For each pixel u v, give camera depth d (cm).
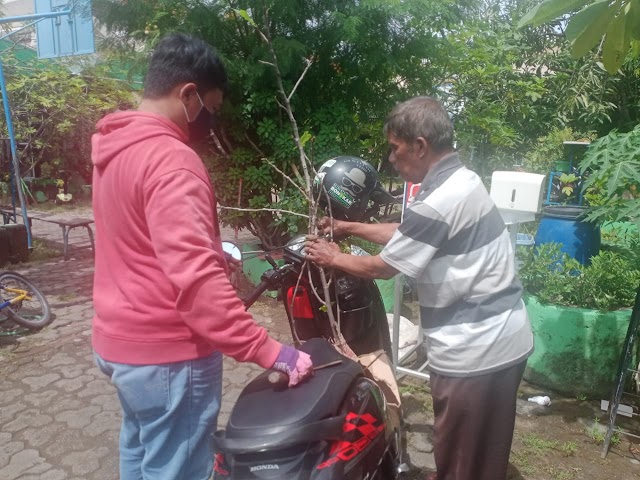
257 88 484
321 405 159
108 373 168
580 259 393
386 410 197
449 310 193
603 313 331
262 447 146
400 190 504
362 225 258
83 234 895
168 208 143
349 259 203
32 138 1139
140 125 154
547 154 721
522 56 836
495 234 190
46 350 423
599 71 802
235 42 495
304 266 228
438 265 188
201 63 160
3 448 295
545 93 817
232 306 145
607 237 455
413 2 437
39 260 712
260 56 456
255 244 576
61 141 1205
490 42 680
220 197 520
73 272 654
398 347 361
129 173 149
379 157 551
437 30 507
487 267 188
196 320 144
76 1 543
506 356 190
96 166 162
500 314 190
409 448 292
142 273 153
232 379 373
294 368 161
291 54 446
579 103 818
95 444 298
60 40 681
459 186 185
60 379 375
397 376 356
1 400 346
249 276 552
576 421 319
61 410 334
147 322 155
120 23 505
